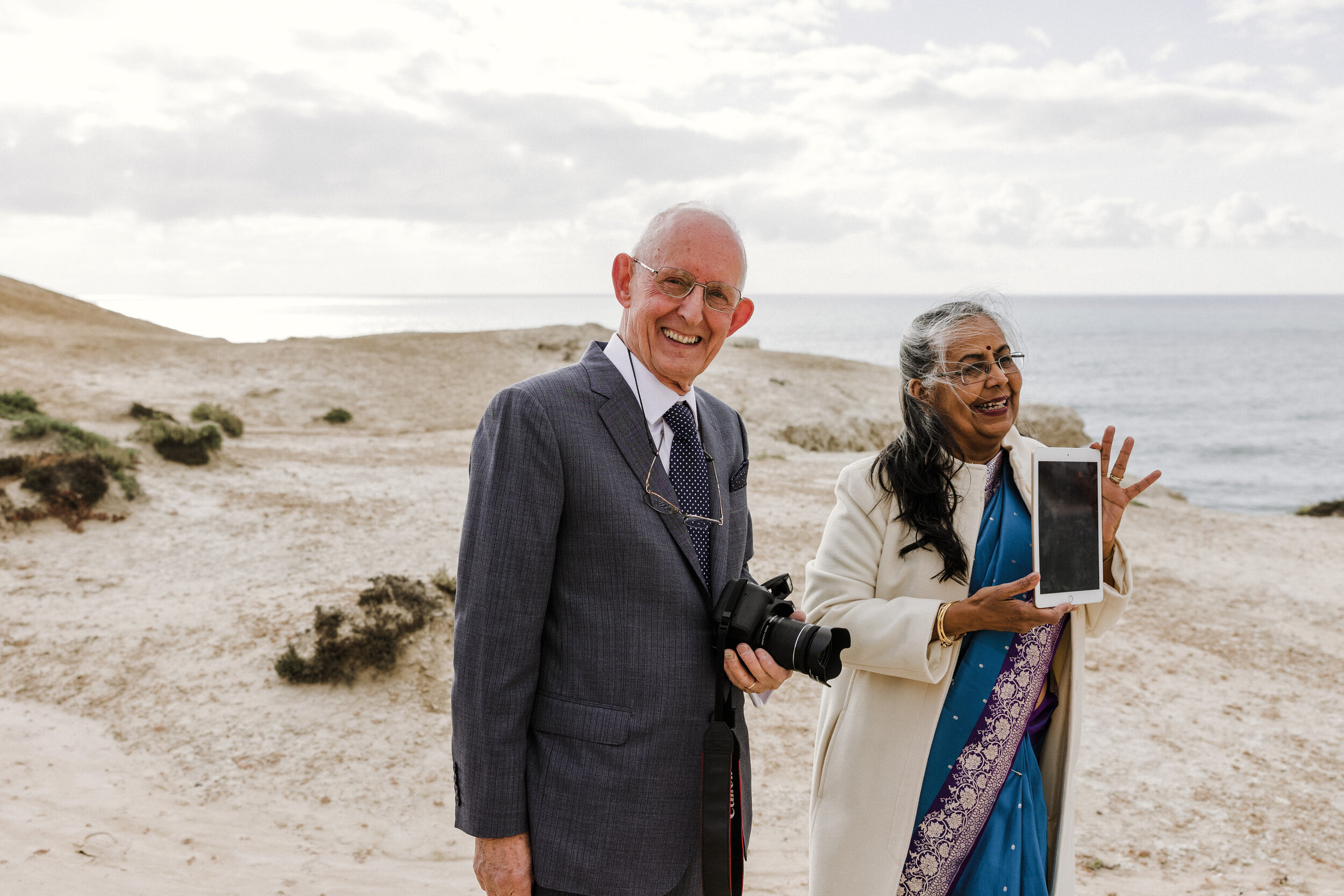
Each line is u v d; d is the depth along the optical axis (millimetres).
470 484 1754
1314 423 54031
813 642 1592
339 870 3756
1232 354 118562
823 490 15633
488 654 1606
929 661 1954
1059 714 2227
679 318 1776
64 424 11961
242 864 3730
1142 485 2150
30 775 4492
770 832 4375
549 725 1688
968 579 2102
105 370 28609
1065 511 1985
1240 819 4633
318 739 5191
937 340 2039
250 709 5539
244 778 4680
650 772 1653
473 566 1640
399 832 4199
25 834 3785
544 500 1634
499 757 1611
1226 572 11312
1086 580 2016
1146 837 4391
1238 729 6008
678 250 1758
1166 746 5641
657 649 1681
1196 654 7711
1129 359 107062
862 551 2148
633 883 1638
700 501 1841
